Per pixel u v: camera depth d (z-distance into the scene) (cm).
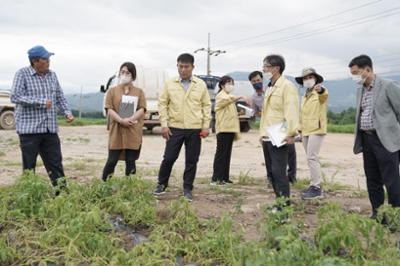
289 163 762
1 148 1298
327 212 446
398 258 369
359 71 504
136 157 647
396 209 454
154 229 469
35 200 511
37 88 573
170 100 637
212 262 403
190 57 626
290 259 339
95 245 420
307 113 657
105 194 558
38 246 432
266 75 565
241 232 445
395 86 488
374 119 495
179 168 958
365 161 530
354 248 379
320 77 655
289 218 465
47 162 603
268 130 543
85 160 1048
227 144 757
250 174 901
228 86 758
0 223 477
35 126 574
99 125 2534
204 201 634
